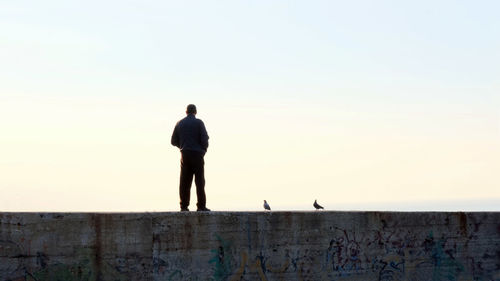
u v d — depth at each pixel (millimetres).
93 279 11719
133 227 11977
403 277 13688
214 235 12422
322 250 13086
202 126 13891
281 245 12812
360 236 13398
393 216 13680
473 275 14203
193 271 12273
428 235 13930
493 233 14383
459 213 14180
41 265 11516
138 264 11969
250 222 12648
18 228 11461
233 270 12500
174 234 12195
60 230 11633
